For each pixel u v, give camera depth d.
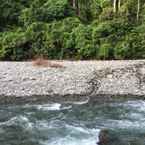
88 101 25.45
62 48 45.00
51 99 25.78
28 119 21.39
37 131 19.39
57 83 29.06
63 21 48.81
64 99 25.83
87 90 27.69
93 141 17.98
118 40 46.62
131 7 55.34
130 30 47.75
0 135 18.77
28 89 27.59
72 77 30.83
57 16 50.59
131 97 26.47
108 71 33.38
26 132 19.23
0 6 51.50
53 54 44.78
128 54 44.94
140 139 18.11
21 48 44.47
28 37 45.34
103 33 46.84
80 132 19.22
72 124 20.55
